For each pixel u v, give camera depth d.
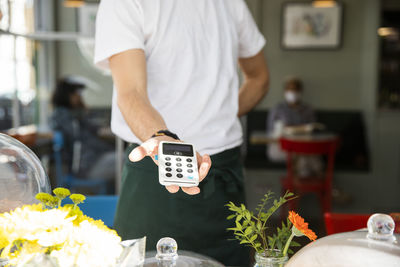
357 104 5.99
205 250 1.23
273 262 0.76
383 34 5.66
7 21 2.98
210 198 1.21
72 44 3.35
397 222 0.80
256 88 1.50
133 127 1.05
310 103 6.05
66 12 3.25
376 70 5.39
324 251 0.62
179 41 1.20
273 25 5.97
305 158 4.48
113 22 1.16
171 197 1.19
